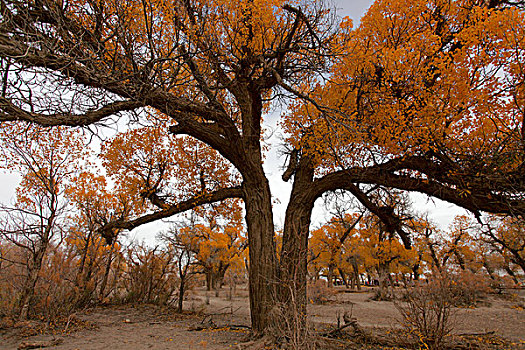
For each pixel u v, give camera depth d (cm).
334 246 2422
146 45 570
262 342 525
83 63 443
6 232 847
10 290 901
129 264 1473
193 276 1416
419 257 2441
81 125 488
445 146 686
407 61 649
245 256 2816
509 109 620
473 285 1739
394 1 736
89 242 1282
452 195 704
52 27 488
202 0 634
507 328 971
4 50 362
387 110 679
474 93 626
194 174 1136
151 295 1471
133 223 905
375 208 884
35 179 952
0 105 384
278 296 612
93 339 697
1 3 362
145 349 589
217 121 763
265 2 674
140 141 1041
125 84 503
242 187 808
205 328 848
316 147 780
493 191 661
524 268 1983
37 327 769
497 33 584
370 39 794
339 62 745
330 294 1891
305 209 780
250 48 747
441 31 744
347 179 793
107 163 1061
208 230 2164
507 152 590
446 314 548
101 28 538
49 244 932
